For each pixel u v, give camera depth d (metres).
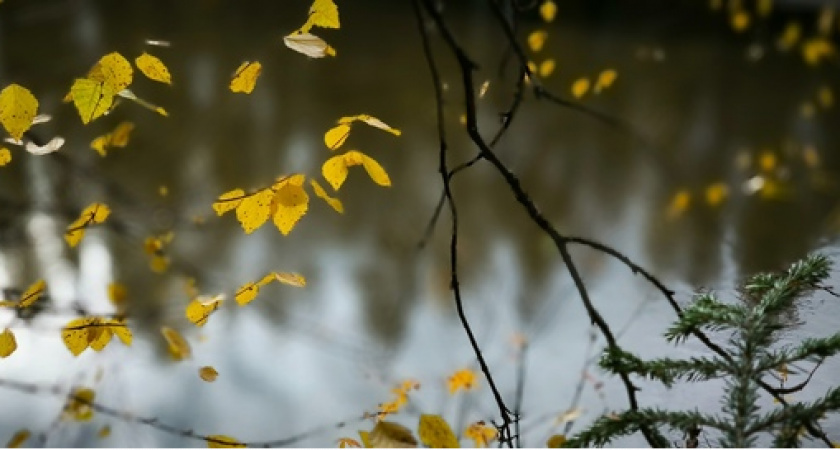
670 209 8.01
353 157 1.76
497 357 5.15
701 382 2.11
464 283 6.59
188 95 11.38
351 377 5.33
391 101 11.31
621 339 2.70
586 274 6.36
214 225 7.43
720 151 9.54
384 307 6.30
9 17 14.73
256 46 14.14
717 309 1.64
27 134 2.75
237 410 4.98
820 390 1.99
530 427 3.60
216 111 10.74
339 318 6.16
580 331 5.24
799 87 11.64
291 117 10.74
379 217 8.05
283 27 15.44
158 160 8.85
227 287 6.54
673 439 1.95
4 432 4.59
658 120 10.58
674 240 7.10
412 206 8.31
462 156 9.48
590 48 13.45
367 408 4.91
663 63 12.77
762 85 11.75
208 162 8.98
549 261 6.93
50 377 5.09
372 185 8.80
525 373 4.70
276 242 7.47
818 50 10.68
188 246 7.03
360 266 7.07
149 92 11.41
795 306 1.98
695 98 11.35
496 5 2.36
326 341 5.79
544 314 5.63
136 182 8.15
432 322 6.01
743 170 8.98
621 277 6.12
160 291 6.24
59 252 6.68
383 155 9.55
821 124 10.30
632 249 6.97
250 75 1.77
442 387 4.67
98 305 5.94
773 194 8.03
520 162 9.19
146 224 5.62
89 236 6.97
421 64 12.92
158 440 4.62
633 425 1.57
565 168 9.09
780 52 12.83
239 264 6.94
